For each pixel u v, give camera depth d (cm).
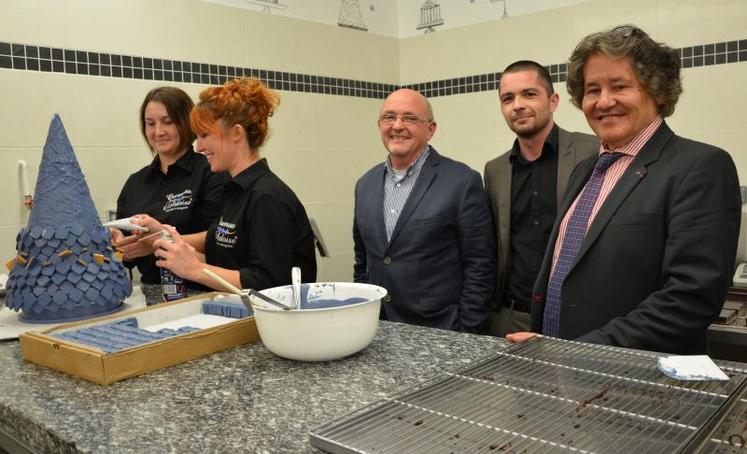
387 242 193
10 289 142
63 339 112
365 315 109
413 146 191
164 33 259
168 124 213
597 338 119
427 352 115
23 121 223
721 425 73
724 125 255
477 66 330
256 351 118
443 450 69
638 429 73
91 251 143
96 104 241
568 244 139
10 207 223
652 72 124
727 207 118
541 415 78
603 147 140
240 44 285
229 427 83
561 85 299
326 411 88
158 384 101
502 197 200
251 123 159
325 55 322
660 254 124
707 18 255
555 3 297
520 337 119
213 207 212
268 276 149
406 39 362
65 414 89
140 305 158
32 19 223
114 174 248
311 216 321
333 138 329
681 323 115
